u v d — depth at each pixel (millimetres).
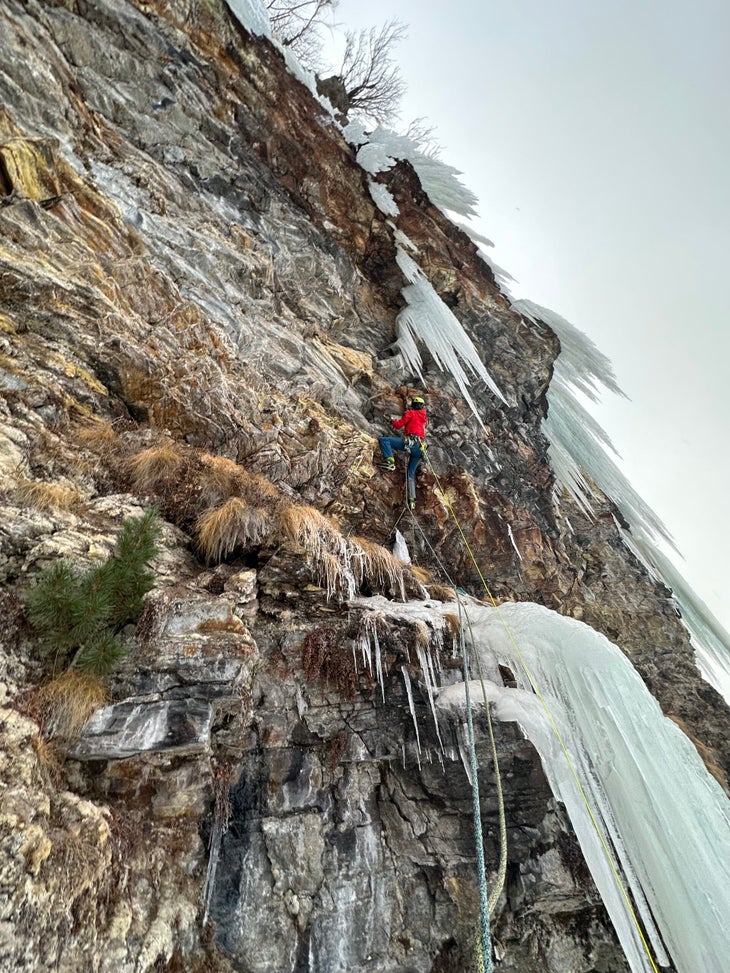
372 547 6422
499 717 5172
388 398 9922
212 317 7410
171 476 5562
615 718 6180
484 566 9297
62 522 4375
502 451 11375
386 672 5254
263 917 3863
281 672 4797
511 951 4520
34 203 5988
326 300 10234
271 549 5418
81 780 3494
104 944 2984
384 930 4258
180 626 4184
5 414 4676
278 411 7355
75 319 5824
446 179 14875
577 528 12508
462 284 12977
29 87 6848
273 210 9961
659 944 4793
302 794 4434
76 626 3656
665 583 14727
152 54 8953
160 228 7594
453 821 4816
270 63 11039
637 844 5434
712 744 10523
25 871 2707
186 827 3781
